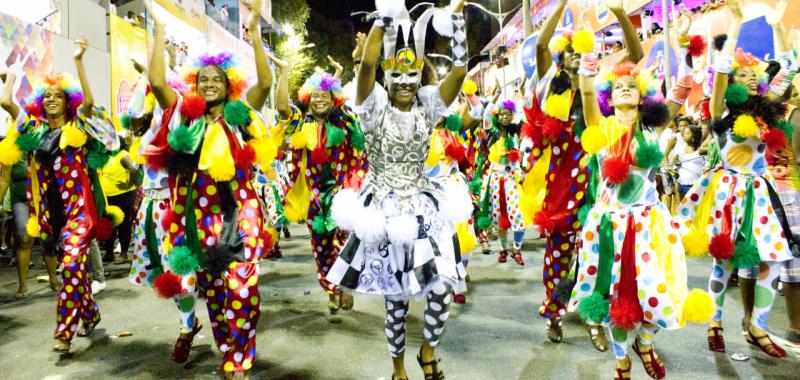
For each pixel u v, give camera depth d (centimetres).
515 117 633
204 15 1489
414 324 443
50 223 416
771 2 719
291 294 556
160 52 315
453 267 282
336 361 366
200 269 321
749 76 362
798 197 389
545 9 1586
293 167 492
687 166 726
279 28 2873
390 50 283
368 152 296
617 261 288
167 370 356
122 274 661
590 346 380
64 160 407
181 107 319
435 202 292
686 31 328
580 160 371
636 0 1171
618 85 296
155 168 322
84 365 368
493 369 344
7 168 500
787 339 381
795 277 372
